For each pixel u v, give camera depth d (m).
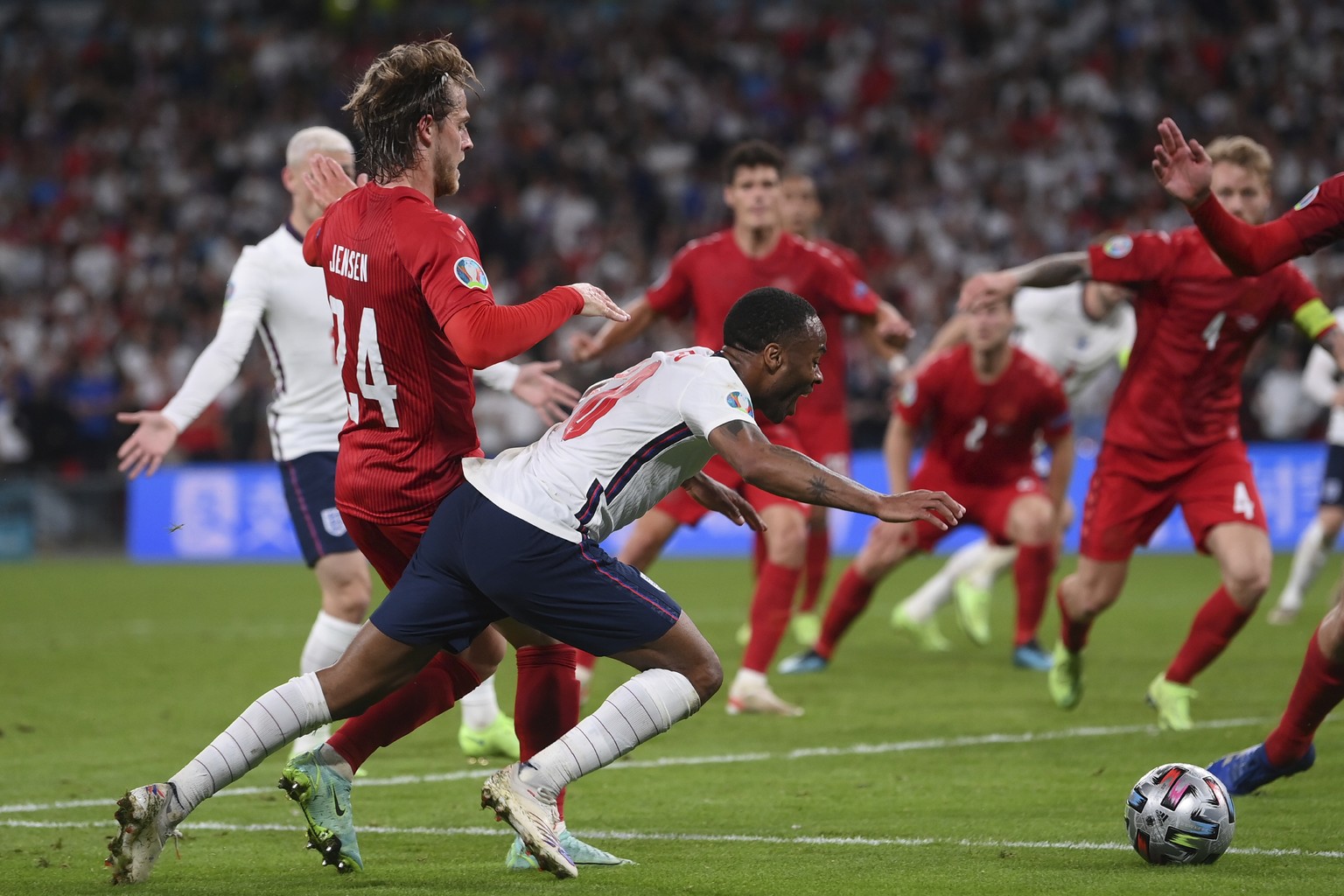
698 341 29.31
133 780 21.78
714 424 14.41
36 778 22.00
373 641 15.03
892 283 78.00
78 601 51.12
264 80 94.50
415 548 15.98
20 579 59.62
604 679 32.25
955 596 37.22
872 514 13.95
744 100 92.31
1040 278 23.78
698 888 14.63
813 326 15.16
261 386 70.25
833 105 91.62
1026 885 14.64
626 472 14.83
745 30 96.94
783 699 29.11
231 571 62.69
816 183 85.81
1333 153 85.00
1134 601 47.22
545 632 15.12
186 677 33.38
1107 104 88.94
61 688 31.75
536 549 14.64
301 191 22.38
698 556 69.00
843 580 32.72
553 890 14.59
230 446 70.19
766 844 17.00
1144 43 91.81
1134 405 24.70
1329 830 17.20
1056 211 83.56
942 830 17.69
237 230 86.75
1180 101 88.56
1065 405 31.86
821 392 30.95
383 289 15.09
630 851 16.64
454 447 15.70
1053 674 27.28
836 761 22.62
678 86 93.56
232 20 98.38
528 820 14.62
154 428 20.97
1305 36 90.25
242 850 17.00
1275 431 65.62
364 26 98.75
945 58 93.25
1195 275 23.72
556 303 14.82
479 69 94.38
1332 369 39.69
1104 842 16.88
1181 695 24.75
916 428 32.38
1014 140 87.50
